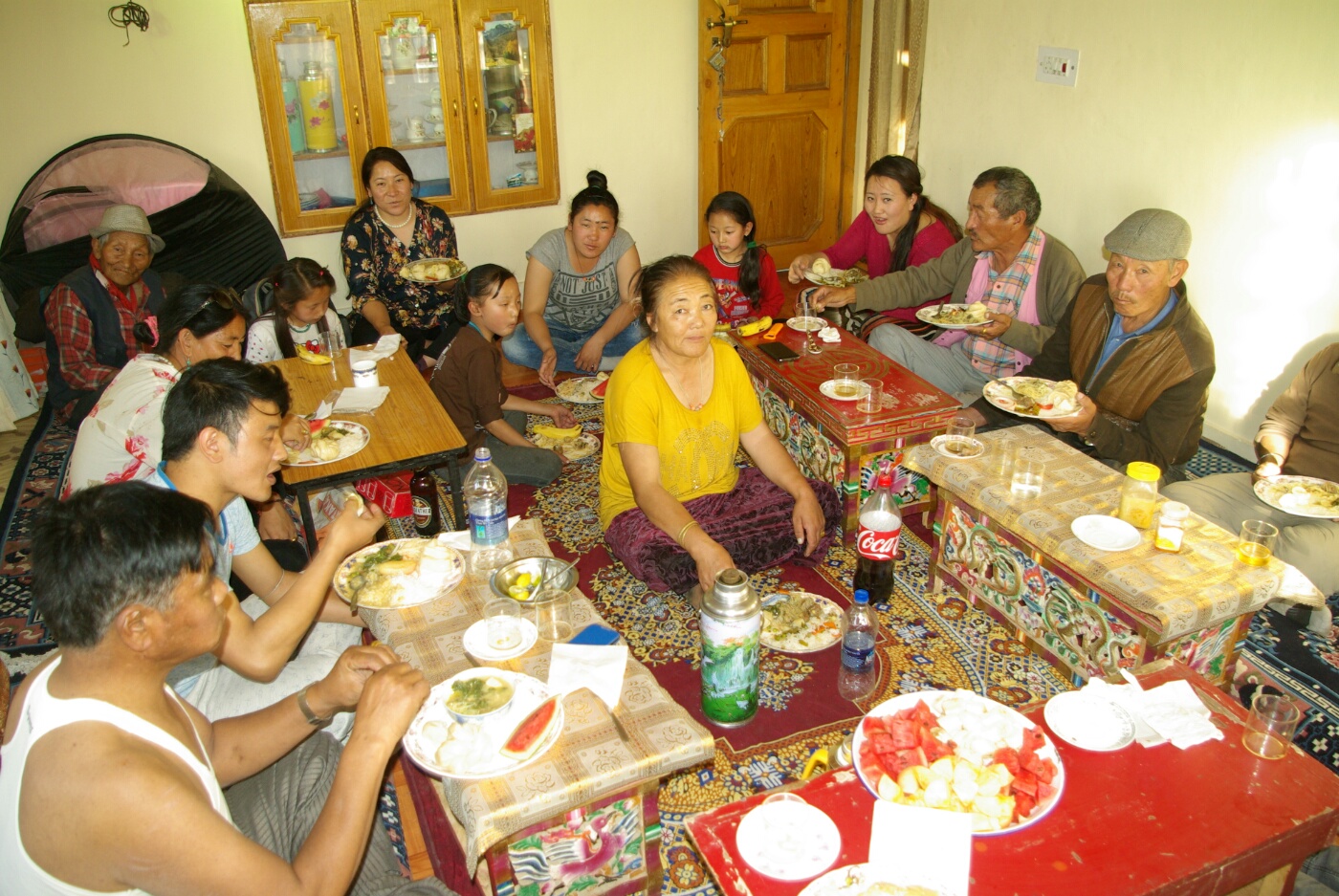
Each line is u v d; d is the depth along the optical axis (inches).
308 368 141.6
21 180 189.5
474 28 207.3
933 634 115.1
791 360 147.6
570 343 195.5
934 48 217.9
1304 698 105.3
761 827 64.5
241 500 89.8
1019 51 193.8
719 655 93.7
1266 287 153.1
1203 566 92.0
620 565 131.5
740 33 228.2
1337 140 138.3
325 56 199.3
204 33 191.6
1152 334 128.9
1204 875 61.1
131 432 102.3
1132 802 66.0
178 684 86.0
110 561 50.9
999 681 106.7
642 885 79.4
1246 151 151.9
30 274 185.0
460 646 80.1
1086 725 72.7
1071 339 142.8
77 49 184.9
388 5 199.0
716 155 238.8
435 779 81.6
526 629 81.1
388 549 92.5
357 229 186.2
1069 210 189.6
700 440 117.8
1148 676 78.7
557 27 218.8
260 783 73.7
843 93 244.7
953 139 218.1
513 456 151.3
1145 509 97.5
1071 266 152.6
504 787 65.7
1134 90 169.3
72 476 104.0
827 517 123.5
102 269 155.6
